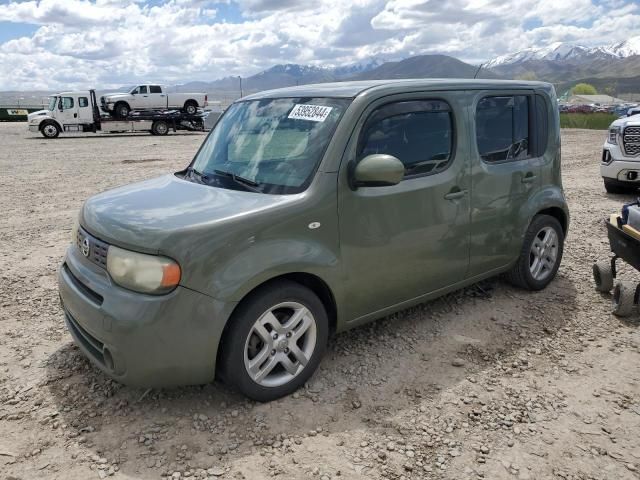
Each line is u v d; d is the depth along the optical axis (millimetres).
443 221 4055
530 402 3357
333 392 3467
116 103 33500
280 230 3201
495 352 3994
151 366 2945
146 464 2807
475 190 4270
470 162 4215
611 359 3879
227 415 3219
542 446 2947
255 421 3160
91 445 2959
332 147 3439
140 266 2938
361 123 3553
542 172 4914
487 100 4418
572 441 2988
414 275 3969
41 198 10539
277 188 3455
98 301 3113
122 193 3797
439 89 4066
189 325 2943
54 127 31172
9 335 4312
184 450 2914
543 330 4348
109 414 3238
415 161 3873
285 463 2811
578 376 3660
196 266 2938
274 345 3283
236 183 3656
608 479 2697
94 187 11891
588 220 8047
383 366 3791
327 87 3965
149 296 2936
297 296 3314
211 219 3061
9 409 3297
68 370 3752
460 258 4277
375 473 2740
